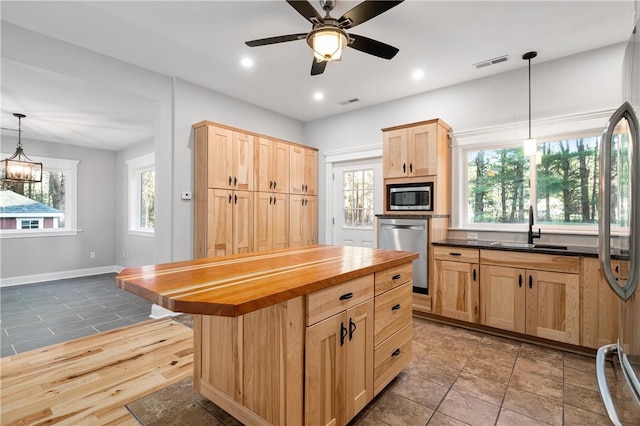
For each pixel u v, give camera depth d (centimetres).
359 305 171
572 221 315
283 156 440
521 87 331
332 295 152
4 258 508
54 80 317
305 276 148
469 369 231
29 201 545
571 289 253
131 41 284
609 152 122
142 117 434
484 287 295
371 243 450
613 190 148
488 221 362
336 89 391
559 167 321
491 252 290
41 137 533
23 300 426
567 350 261
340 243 482
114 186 638
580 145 311
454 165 371
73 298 436
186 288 125
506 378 218
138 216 596
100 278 566
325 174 497
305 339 140
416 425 171
